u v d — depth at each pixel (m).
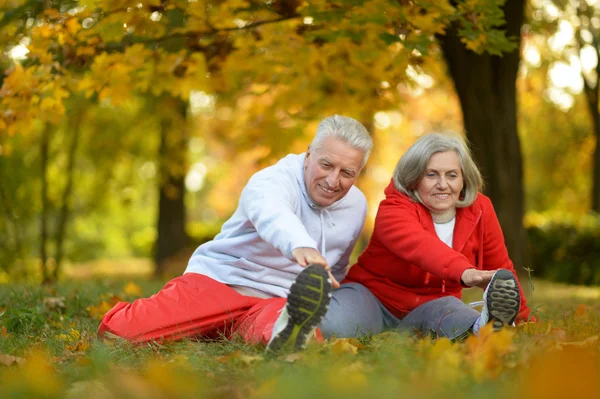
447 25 5.86
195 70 6.91
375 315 4.12
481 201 4.23
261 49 7.03
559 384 2.44
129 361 3.29
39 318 4.67
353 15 5.68
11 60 7.29
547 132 23.98
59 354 3.54
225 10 6.31
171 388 2.53
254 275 4.08
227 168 26.44
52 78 6.54
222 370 2.94
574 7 14.50
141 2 5.76
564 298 8.09
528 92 17.28
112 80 6.48
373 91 8.12
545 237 14.50
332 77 7.54
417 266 3.94
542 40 14.80
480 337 3.10
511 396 2.37
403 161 4.09
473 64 10.14
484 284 3.64
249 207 3.79
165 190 17.56
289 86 8.28
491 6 5.68
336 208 4.13
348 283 4.30
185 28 6.50
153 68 6.86
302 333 3.16
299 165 4.06
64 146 15.98
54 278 15.30
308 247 3.39
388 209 4.09
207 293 4.02
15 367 3.16
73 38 6.27
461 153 4.04
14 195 15.45
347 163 3.84
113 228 30.83
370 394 2.38
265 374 2.77
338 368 2.81
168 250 17.61
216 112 16.59
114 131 16.48
